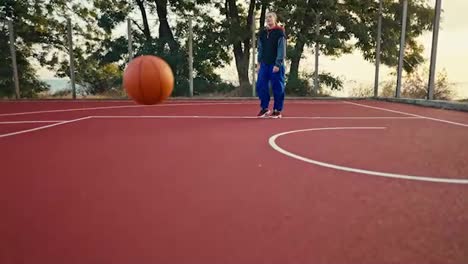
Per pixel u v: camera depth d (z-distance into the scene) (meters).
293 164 3.26
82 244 1.71
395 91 13.14
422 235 1.80
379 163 3.31
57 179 2.78
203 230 1.86
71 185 2.62
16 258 1.58
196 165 3.22
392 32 13.95
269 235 1.80
